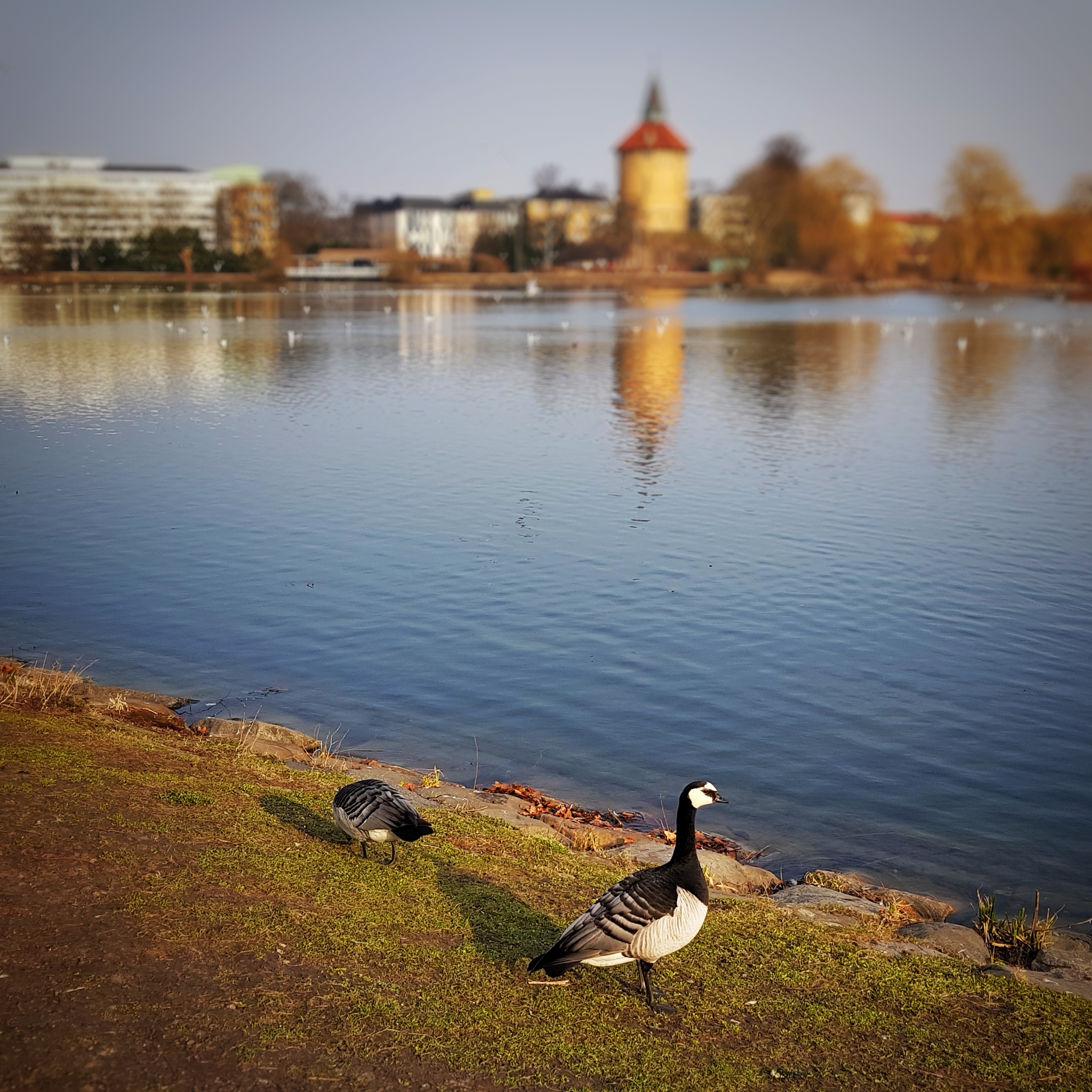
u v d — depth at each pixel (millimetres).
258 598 19797
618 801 12930
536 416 41531
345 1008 6523
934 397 48312
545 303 127625
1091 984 8586
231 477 29766
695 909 6953
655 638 18375
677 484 29969
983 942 9484
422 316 99562
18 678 14109
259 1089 5715
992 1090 6555
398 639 17984
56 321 87750
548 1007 6949
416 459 32750
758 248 155625
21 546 22797
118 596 19719
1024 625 19234
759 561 22828
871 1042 7012
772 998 7500
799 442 36812
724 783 13469
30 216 193875
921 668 17297
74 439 35250
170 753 11266
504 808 11766
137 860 7941
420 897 8312
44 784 9172
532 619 19109
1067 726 15250
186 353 63281
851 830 12398
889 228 147500
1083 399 47750
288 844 8898
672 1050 6633
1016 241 135375
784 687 16500
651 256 182000
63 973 6402
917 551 23734
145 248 172250
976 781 13633
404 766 13492
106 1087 5582
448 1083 5984
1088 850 12086
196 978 6578
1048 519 26516
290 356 62625
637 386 50750
